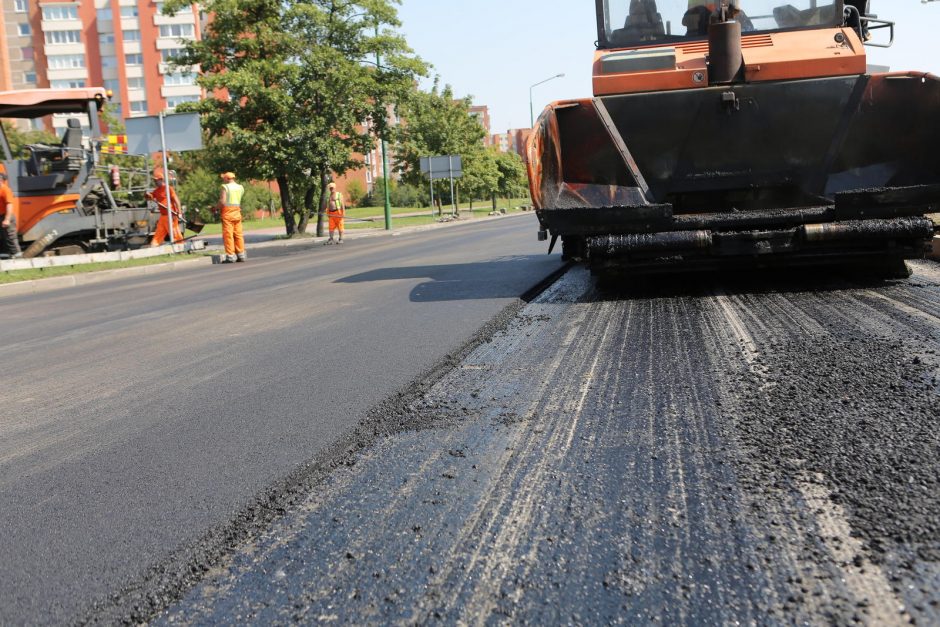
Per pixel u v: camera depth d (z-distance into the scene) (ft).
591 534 7.64
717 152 22.84
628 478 9.01
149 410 13.87
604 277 24.90
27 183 50.96
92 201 55.21
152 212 59.36
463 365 15.53
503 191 199.11
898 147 21.71
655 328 17.85
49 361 19.65
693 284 24.20
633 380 13.39
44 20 264.93
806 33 23.09
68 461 11.29
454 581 6.90
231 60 82.23
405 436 11.20
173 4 80.07
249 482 9.78
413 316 22.11
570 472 9.34
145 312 28.02
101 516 9.07
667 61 22.84
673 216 21.67
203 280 40.11
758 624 5.95
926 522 7.37
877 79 21.47
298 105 81.56
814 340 15.31
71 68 268.41
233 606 6.75
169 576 7.39
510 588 6.71
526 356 15.93
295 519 8.52
